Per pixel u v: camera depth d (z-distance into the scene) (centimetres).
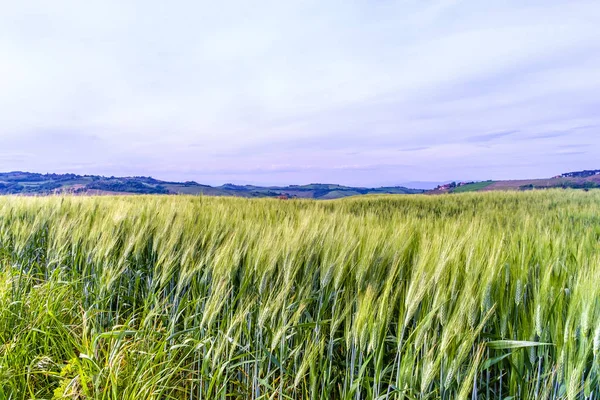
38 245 546
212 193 2564
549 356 211
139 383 217
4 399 233
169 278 343
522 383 208
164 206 657
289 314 279
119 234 450
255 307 290
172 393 262
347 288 285
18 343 279
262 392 262
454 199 1889
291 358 272
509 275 261
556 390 200
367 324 211
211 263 343
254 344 286
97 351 263
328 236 364
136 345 263
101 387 229
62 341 286
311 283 305
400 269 291
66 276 425
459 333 191
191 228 460
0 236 554
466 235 353
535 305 210
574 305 197
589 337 197
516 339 219
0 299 315
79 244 455
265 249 316
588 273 241
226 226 453
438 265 234
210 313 266
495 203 1628
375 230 406
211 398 261
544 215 1059
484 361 226
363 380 220
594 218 949
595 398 186
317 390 238
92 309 346
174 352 264
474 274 244
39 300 333
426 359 191
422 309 239
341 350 278
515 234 445
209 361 263
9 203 697
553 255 330
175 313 311
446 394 202
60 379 257
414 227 499
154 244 412
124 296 371
